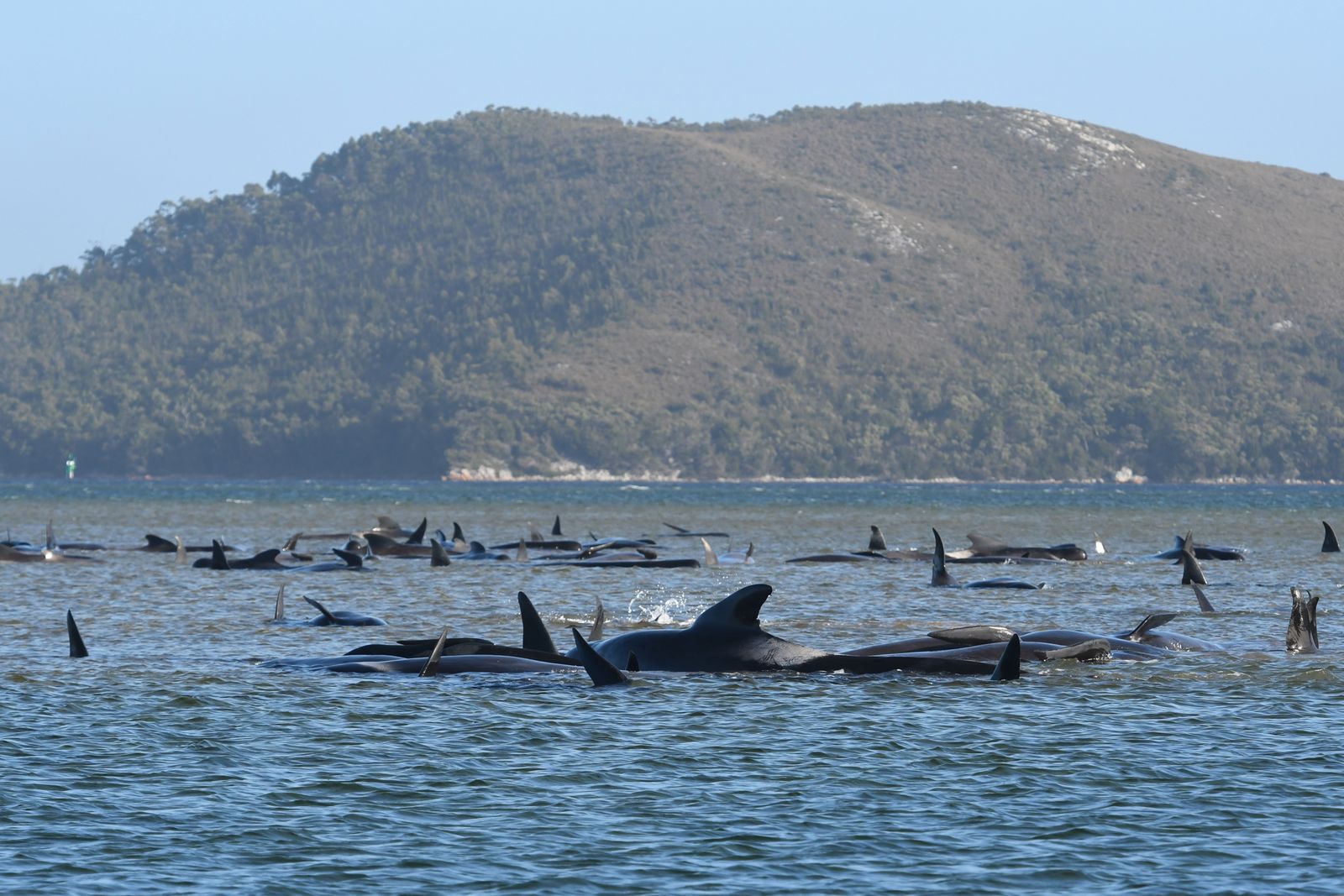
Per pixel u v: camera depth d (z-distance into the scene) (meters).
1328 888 51.22
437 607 139.12
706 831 57.81
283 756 69.62
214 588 159.12
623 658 93.44
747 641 92.88
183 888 51.31
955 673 91.00
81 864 53.56
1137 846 55.94
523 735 74.12
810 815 60.00
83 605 140.38
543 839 56.84
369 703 82.19
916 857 54.69
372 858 54.50
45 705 81.38
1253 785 64.56
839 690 85.94
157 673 92.94
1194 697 84.56
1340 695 85.12
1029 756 69.94
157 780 65.06
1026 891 51.09
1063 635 100.31
